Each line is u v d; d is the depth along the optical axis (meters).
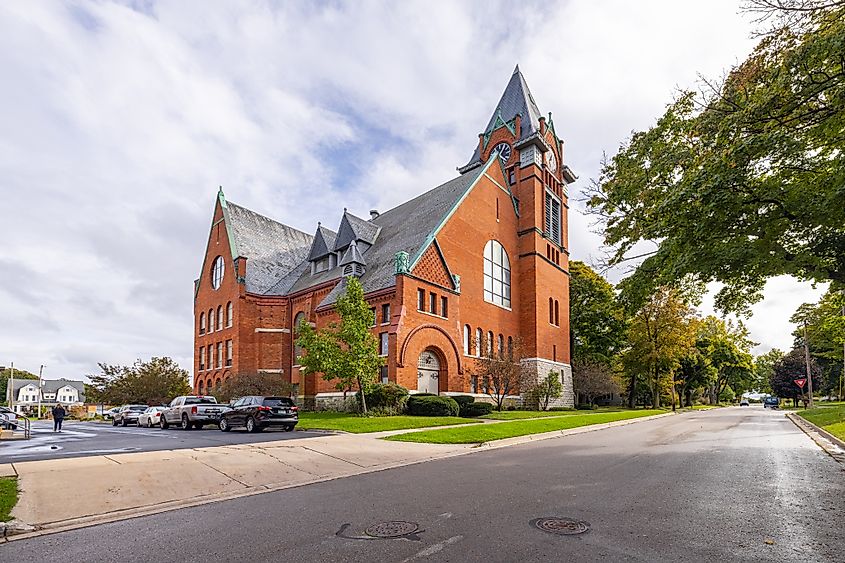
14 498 9.05
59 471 11.30
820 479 11.03
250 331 44.28
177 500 9.86
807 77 10.54
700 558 5.99
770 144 11.29
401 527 7.40
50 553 6.69
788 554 6.14
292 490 10.88
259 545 6.73
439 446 17.91
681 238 14.48
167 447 17.02
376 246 42.47
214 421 29.34
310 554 6.29
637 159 18.23
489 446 18.70
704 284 19.20
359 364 27.34
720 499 9.03
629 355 53.41
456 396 33.22
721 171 12.49
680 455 15.05
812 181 13.73
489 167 43.62
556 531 7.06
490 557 6.03
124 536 7.43
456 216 38.69
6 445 19.80
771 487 10.12
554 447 17.88
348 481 11.77
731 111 12.59
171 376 53.25
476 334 39.16
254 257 48.00
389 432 21.52
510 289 44.34
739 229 14.18
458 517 7.90
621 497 9.20
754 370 95.38
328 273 43.09
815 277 14.33
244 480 11.59
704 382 70.12
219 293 48.28
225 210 49.31
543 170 48.06
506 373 36.31
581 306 58.72
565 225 51.81
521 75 50.66
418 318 32.56
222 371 45.78
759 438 20.58
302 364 29.14
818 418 29.94
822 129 11.10
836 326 34.84
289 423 23.91
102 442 19.83
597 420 30.53
